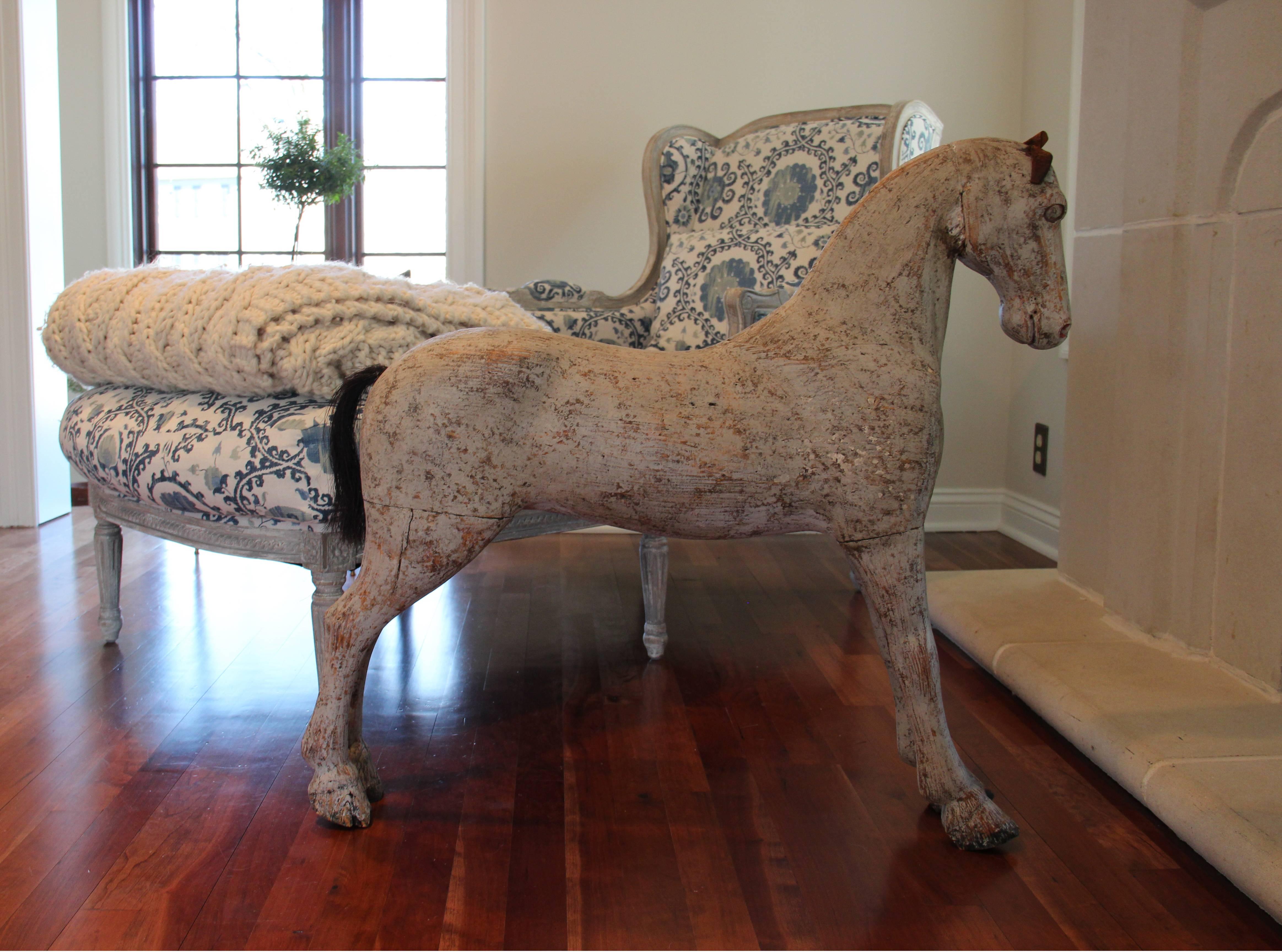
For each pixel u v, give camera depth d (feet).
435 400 4.10
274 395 5.39
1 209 10.63
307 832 4.56
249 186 13.33
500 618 8.01
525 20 11.35
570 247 11.71
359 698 4.69
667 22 11.35
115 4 12.61
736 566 9.83
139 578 9.01
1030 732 5.86
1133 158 6.63
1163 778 4.68
